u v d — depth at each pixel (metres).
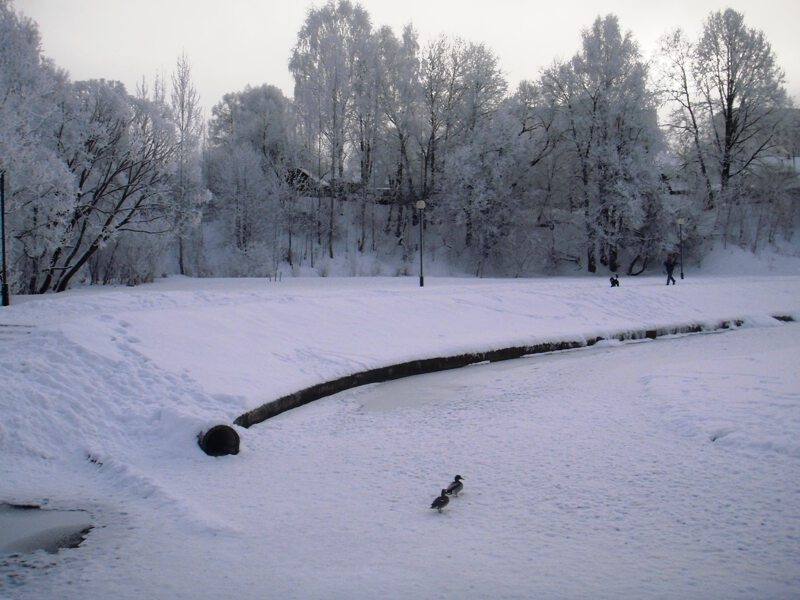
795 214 63.41
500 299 27.98
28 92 28.98
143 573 6.96
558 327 26.28
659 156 58.19
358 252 58.59
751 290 34.88
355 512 8.80
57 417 11.66
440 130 62.25
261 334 18.72
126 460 10.98
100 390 12.84
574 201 60.44
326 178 63.12
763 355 19.59
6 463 10.43
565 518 8.25
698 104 61.59
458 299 26.83
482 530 7.99
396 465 10.88
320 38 58.75
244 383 14.95
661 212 55.12
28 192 28.92
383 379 19.03
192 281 41.59
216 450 11.35
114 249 40.69
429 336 22.61
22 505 9.06
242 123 73.25
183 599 6.33
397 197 61.88
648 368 19.78
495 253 57.34
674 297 32.09
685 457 10.45
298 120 60.94
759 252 57.94
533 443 11.76
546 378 18.89
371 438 12.72
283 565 7.15
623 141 56.78
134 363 14.16
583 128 57.50
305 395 15.94
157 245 40.66
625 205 53.56
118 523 8.46
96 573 6.97
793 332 28.34
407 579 6.69
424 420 14.16
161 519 8.62
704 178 60.53
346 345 20.05
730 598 6.04
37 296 26.86
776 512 8.12
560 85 58.50
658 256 57.47
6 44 30.03
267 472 10.69
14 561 7.29
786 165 62.56
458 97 60.66
